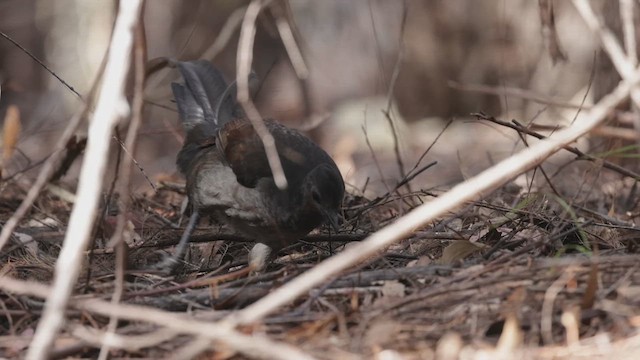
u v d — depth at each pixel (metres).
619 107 13.20
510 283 8.62
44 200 13.73
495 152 18.94
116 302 7.44
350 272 9.34
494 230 10.74
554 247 10.01
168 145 23.56
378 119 22.48
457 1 22.53
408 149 21.27
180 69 13.61
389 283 8.94
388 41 24.27
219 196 11.56
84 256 10.82
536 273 8.71
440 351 7.62
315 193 10.96
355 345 7.92
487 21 22.31
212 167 11.80
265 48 26.03
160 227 12.56
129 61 6.97
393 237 6.69
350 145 18.06
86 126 17.30
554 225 10.63
